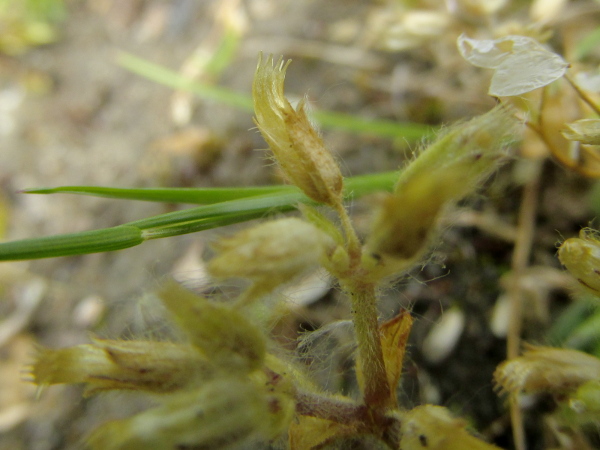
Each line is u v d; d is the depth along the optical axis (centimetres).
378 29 5
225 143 5
